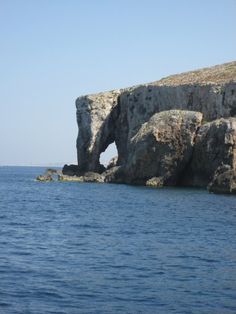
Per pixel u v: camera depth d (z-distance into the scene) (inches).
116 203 2297.0
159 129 3368.6
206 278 844.6
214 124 3157.0
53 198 2645.2
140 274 864.9
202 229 1435.8
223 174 2807.6
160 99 3976.4
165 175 3376.0
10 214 1852.9
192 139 3307.1
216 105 3506.4
